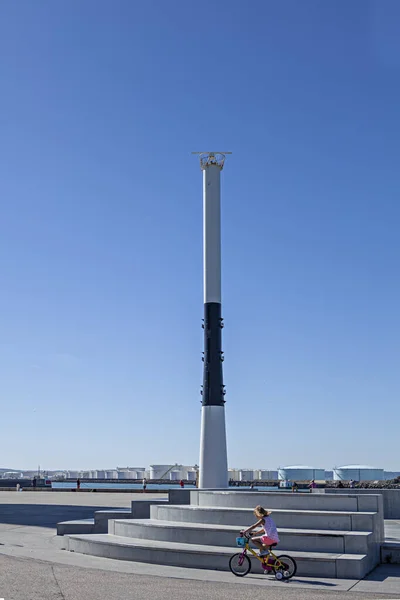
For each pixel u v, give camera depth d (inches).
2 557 751.1
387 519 1142.3
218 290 1530.5
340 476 2883.9
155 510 882.1
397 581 600.1
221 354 1505.9
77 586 559.5
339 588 564.4
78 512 1403.8
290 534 685.3
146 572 649.6
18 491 2810.0
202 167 1592.0
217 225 1558.8
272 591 548.4
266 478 5620.1
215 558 669.9
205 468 1443.2
